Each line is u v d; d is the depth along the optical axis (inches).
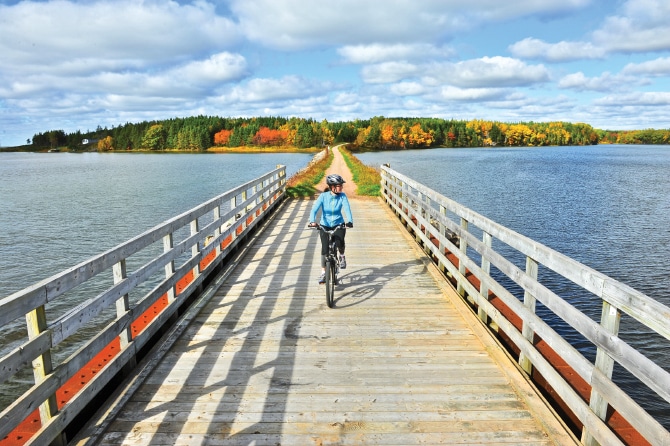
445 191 1344.7
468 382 165.2
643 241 738.2
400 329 214.1
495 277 548.4
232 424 140.5
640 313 97.5
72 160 4724.4
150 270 188.5
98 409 147.1
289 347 194.9
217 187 1606.8
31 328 116.0
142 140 7327.8
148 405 150.8
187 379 167.8
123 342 169.2
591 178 1763.0
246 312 236.5
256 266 326.6
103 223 914.7
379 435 135.2
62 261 642.2
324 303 250.2
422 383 164.4
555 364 153.7
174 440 133.0
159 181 1870.1
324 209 248.5
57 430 122.5
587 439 124.1
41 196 1369.3
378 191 772.0
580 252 677.3
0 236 792.9
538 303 464.4
